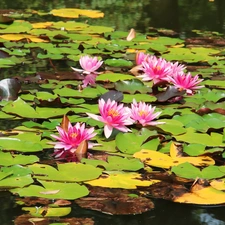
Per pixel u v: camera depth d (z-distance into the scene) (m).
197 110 5.04
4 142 4.23
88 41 8.55
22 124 4.71
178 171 3.84
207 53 8.02
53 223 3.08
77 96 5.55
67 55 7.73
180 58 7.60
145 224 3.17
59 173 3.74
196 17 11.47
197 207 3.42
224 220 3.26
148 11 12.05
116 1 13.27
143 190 3.60
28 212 3.22
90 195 3.49
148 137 4.37
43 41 8.37
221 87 6.18
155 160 4.09
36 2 12.79
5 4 12.26
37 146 4.19
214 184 3.70
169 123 4.80
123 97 5.39
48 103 5.17
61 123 4.38
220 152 4.25
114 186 3.61
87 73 6.61
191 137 4.53
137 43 8.53
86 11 11.44
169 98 5.50
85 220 3.14
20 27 9.02
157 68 5.95
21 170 3.71
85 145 4.13
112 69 6.93
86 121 4.80
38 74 6.43
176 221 3.22
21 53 7.51
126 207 3.35
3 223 3.08
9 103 5.11
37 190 3.48
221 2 13.67
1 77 6.26
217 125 4.78
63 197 3.40
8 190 3.48
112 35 9.03
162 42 8.62
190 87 5.78
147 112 4.62
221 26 10.52
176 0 13.76
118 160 4.01
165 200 3.48
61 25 9.65
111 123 4.44
